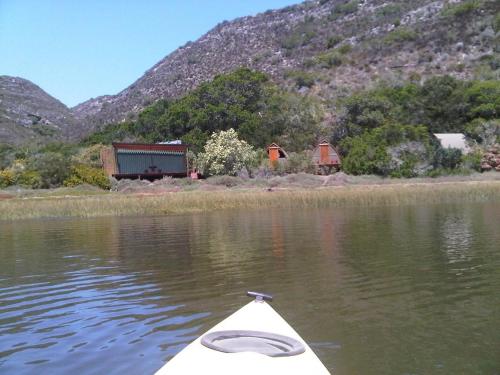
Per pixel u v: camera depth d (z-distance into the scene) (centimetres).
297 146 6938
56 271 1363
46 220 2739
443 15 11625
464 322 884
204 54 17238
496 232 1828
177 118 7500
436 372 696
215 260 1447
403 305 984
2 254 1652
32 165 5209
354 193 3212
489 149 5409
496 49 9419
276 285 1148
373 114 6644
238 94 7800
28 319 955
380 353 758
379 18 13938
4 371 721
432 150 5322
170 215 2827
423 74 9138
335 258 1426
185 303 1030
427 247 1563
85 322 927
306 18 16612
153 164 5512
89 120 14938
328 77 10000
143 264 1421
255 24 18300
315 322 894
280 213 2738
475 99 6894
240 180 4959
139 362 742
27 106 14425
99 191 4581
